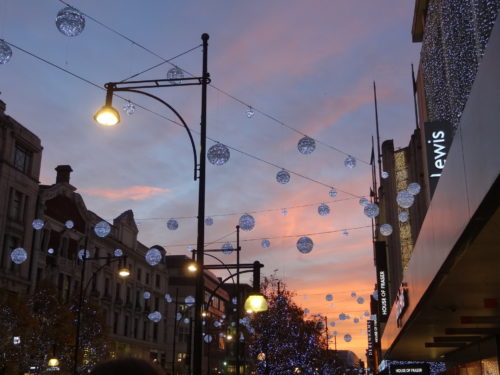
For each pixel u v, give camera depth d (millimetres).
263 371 54219
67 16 8281
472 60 15656
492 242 6980
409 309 14031
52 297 36656
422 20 28969
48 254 44219
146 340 62125
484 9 13133
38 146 43156
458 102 18672
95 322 39438
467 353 19609
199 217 12227
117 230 56406
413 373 28656
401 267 43469
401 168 44844
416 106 38031
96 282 51250
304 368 56000
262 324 54719
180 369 64000
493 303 11555
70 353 37000
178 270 77562
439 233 8242
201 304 11883
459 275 9141
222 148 11367
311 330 56688
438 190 8141
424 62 27312
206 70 12672
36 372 33875
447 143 20812
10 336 30453
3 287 35438
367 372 88625
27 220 41000
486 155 5098
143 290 62125
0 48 8078
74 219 48281
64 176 48594
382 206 54094
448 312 13172
